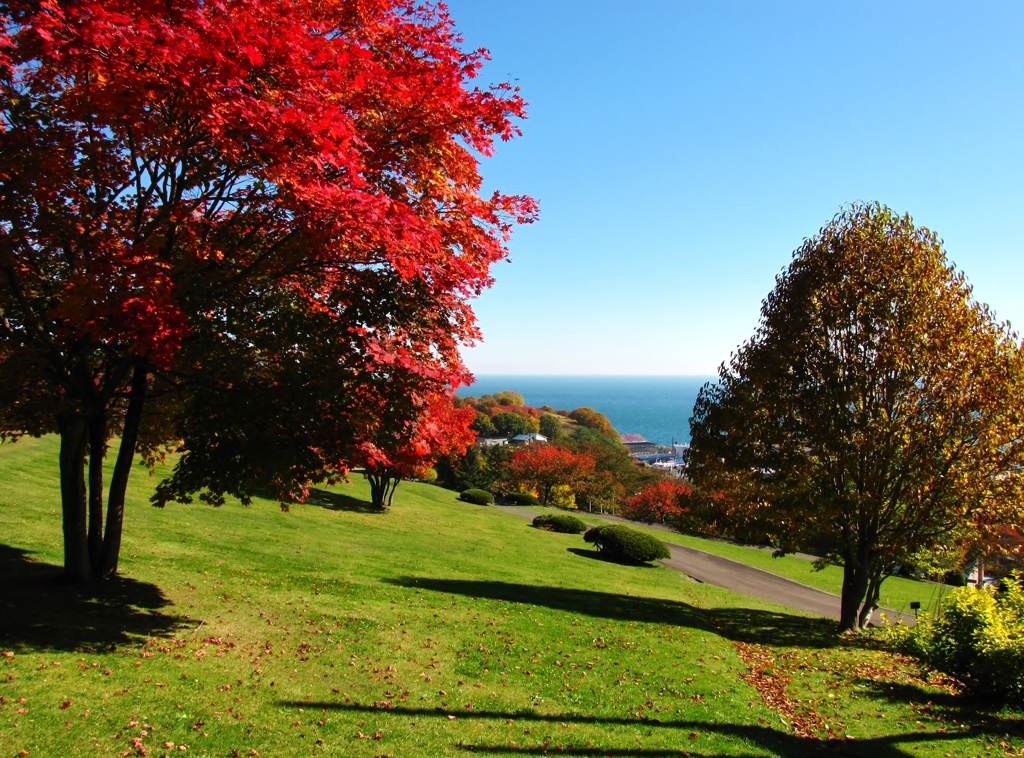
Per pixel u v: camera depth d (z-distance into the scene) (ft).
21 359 23.61
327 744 19.52
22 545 36.06
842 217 54.70
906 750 24.91
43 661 21.57
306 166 22.08
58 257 25.95
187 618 29.53
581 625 41.78
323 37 23.34
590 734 23.16
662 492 171.63
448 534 84.28
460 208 28.86
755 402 53.31
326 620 33.58
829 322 51.31
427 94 24.58
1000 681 29.40
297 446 24.63
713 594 71.77
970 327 48.75
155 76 19.04
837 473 51.26
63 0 19.45
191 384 26.78
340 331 26.89
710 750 22.90
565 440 318.04
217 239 26.99
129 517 51.34
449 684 26.84
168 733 18.53
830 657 42.39
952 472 48.03
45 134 21.52
